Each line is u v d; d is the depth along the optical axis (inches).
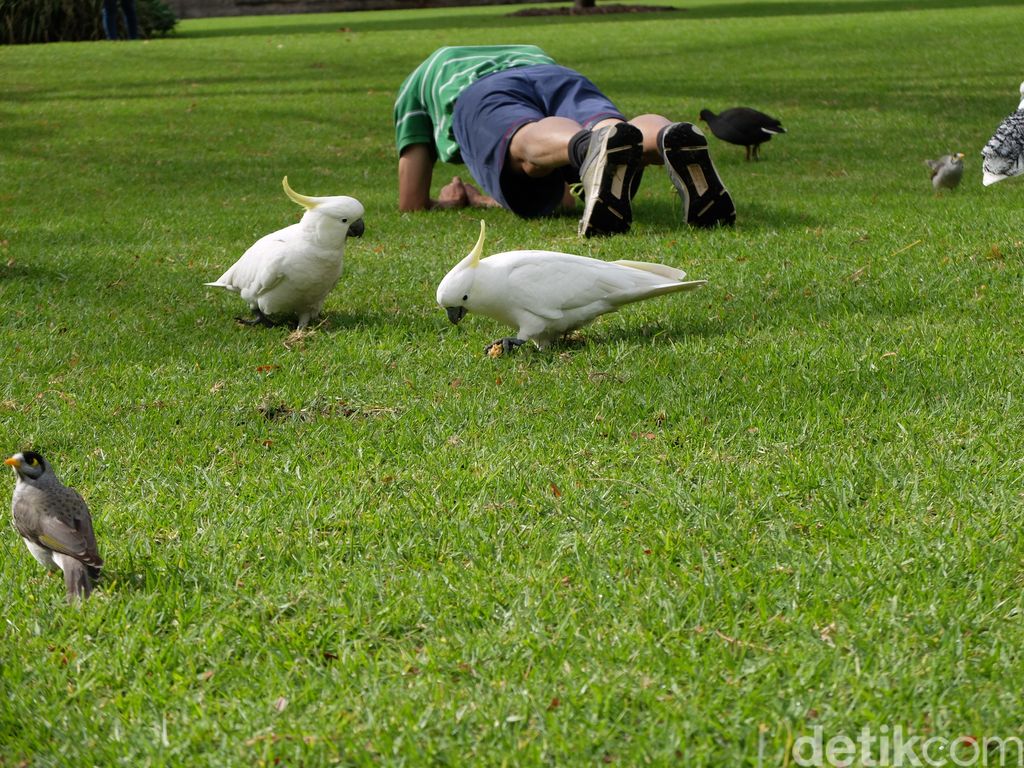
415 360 230.4
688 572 138.1
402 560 146.4
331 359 233.0
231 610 135.9
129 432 197.2
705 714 110.3
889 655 118.4
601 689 114.5
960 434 173.6
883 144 538.0
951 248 295.1
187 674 123.6
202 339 253.8
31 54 1082.1
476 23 1487.5
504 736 109.4
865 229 333.4
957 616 124.3
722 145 566.3
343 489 167.9
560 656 121.6
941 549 138.6
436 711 114.1
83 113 733.9
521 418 193.6
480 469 172.2
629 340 236.4
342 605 135.0
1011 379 193.9
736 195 418.6
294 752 109.3
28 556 152.4
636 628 127.1
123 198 474.9
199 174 535.2
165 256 347.3
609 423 188.5
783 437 178.4
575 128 361.7
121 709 118.6
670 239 332.2
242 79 906.7
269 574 144.3
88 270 326.3
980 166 456.8
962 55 895.7
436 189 502.6
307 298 254.1
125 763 110.0
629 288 225.9
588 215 336.2
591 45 1107.3
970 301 244.2
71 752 112.7
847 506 152.9
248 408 206.8
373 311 271.7
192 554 148.9
